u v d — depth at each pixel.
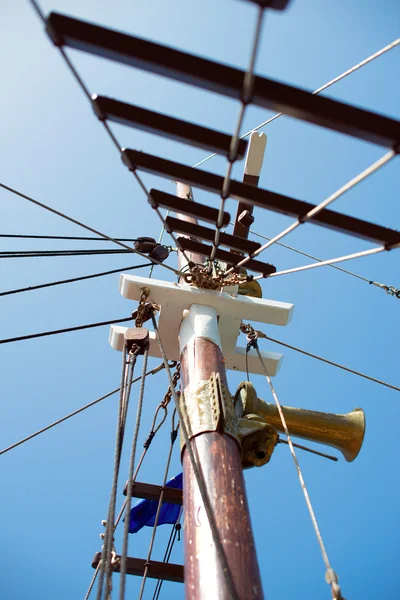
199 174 5.09
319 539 5.09
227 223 5.62
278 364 8.39
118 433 5.97
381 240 5.02
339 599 4.50
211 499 5.15
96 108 4.55
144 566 7.27
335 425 7.74
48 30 3.85
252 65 3.53
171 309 7.64
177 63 3.88
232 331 7.91
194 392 6.28
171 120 4.56
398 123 3.82
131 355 6.80
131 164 5.16
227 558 4.69
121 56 3.94
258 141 7.88
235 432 5.93
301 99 3.87
